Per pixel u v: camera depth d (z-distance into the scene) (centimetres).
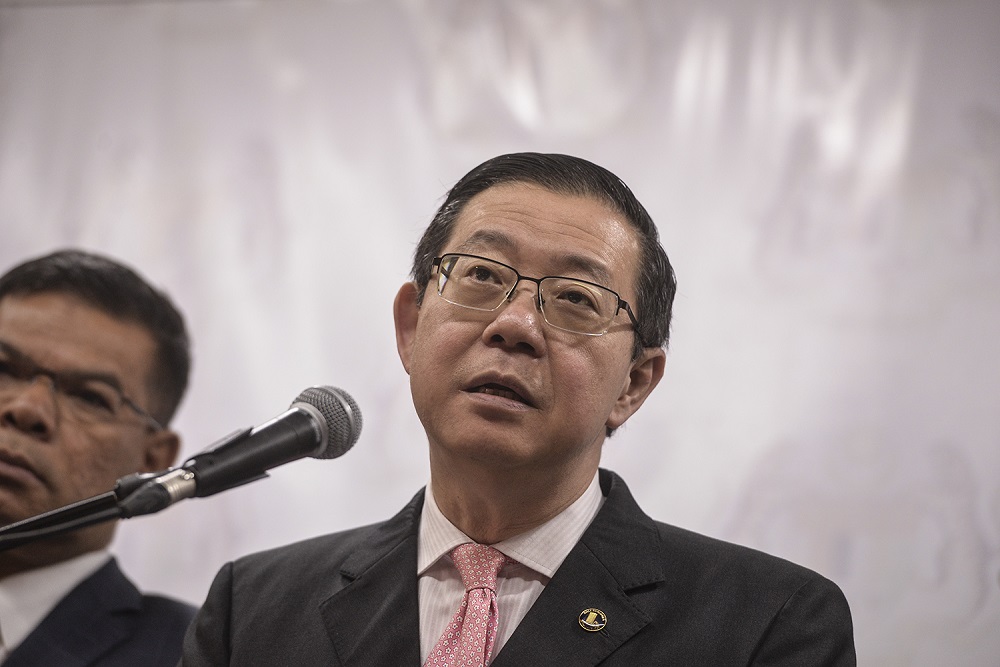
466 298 266
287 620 276
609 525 277
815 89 635
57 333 387
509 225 272
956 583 565
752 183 632
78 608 388
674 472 603
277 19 727
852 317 603
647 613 258
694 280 625
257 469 244
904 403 589
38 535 226
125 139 735
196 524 660
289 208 699
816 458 592
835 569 579
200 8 741
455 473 268
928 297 598
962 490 573
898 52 627
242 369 682
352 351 671
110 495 230
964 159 607
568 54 674
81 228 729
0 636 378
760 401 603
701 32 657
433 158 684
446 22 697
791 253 618
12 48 760
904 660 562
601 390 266
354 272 681
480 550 269
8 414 372
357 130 700
